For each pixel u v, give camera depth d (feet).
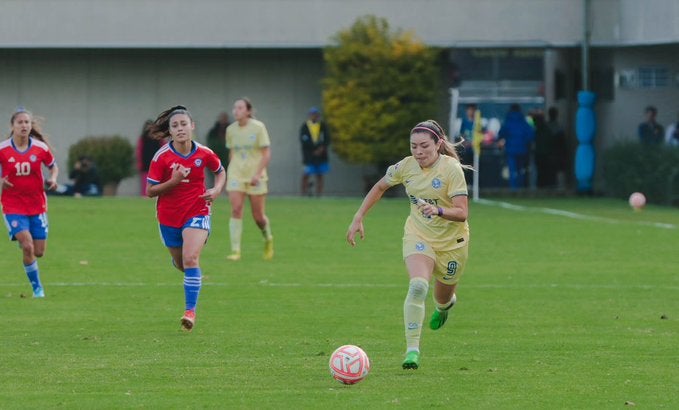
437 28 284.00
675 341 100.48
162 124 106.52
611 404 76.38
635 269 151.53
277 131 296.10
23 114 121.19
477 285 136.56
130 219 211.20
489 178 290.35
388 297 126.21
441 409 74.64
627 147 271.28
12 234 123.24
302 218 217.77
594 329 106.83
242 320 110.93
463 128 282.36
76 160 283.18
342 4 284.20
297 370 87.35
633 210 241.76
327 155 281.95
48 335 102.22
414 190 89.76
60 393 79.10
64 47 285.43
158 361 90.58
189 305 105.50
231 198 158.81
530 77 289.94
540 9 282.36
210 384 82.17
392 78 272.31
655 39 263.90
